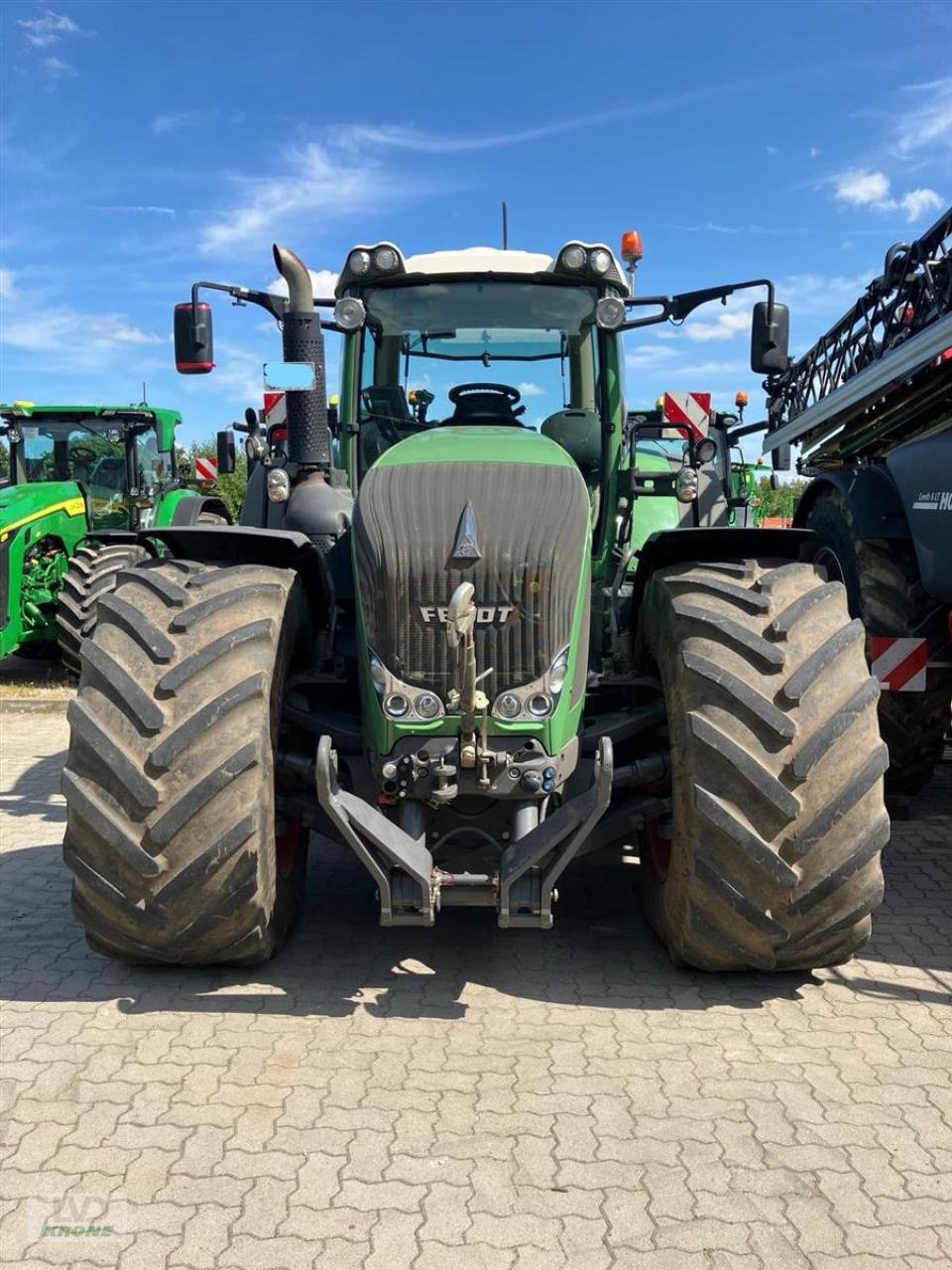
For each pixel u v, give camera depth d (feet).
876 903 10.10
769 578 10.87
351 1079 9.12
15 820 17.52
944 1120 8.57
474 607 9.91
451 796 10.11
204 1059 9.45
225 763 9.71
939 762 17.13
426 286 14.44
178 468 40.45
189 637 10.23
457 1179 7.76
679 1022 10.19
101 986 10.88
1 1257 6.97
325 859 15.24
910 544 15.49
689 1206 7.48
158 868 9.75
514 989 10.90
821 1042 9.83
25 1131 8.34
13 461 36.86
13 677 34.27
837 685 10.07
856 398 15.60
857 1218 7.37
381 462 11.39
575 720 10.60
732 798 9.84
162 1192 7.61
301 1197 7.56
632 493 14.35
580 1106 8.71
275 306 14.67
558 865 9.92
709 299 15.40
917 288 13.70
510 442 11.80
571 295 14.35
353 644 13.20
